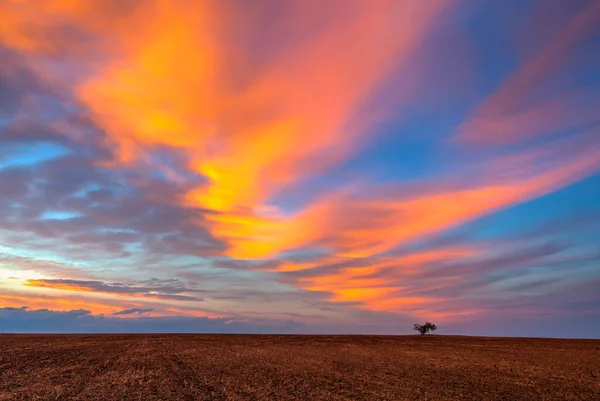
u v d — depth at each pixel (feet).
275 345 222.89
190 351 174.09
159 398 77.56
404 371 123.75
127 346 192.95
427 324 413.39
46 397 76.43
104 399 75.66
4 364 118.93
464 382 104.58
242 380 101.04
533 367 133.28
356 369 126.93
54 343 200.34
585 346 220.02
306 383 99.50
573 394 90.58
